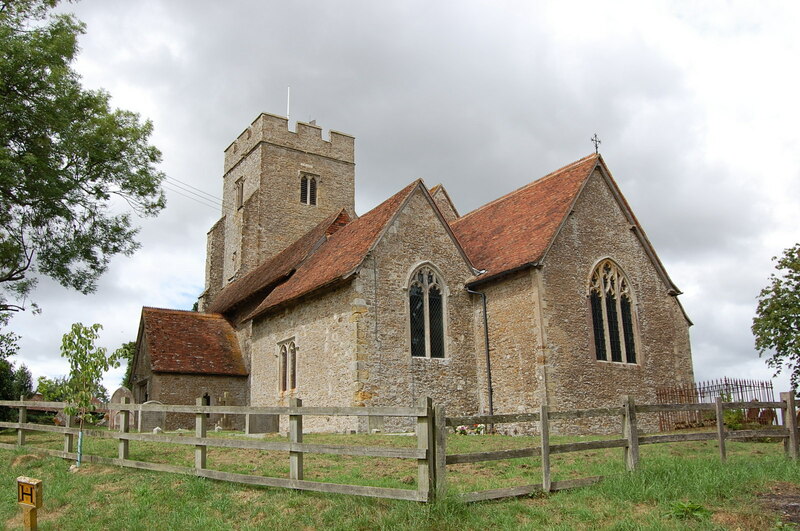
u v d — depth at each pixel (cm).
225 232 4538
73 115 2350
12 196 2223
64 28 2325
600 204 2442
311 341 2339
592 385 2177
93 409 1448
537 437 1845
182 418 2859
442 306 2317
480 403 2294
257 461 1324
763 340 2516
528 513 896
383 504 912
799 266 2436
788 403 1352
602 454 1448
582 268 2284
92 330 1402
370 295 2131
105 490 1145
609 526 836
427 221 2356
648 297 2478
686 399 2395
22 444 1612
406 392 2133
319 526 869
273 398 2586
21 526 994
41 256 2456
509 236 2484
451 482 1106
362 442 1656
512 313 2220
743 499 965
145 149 2597
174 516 962
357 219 2762
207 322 3375
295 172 4278
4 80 2105
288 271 2839
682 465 1140
